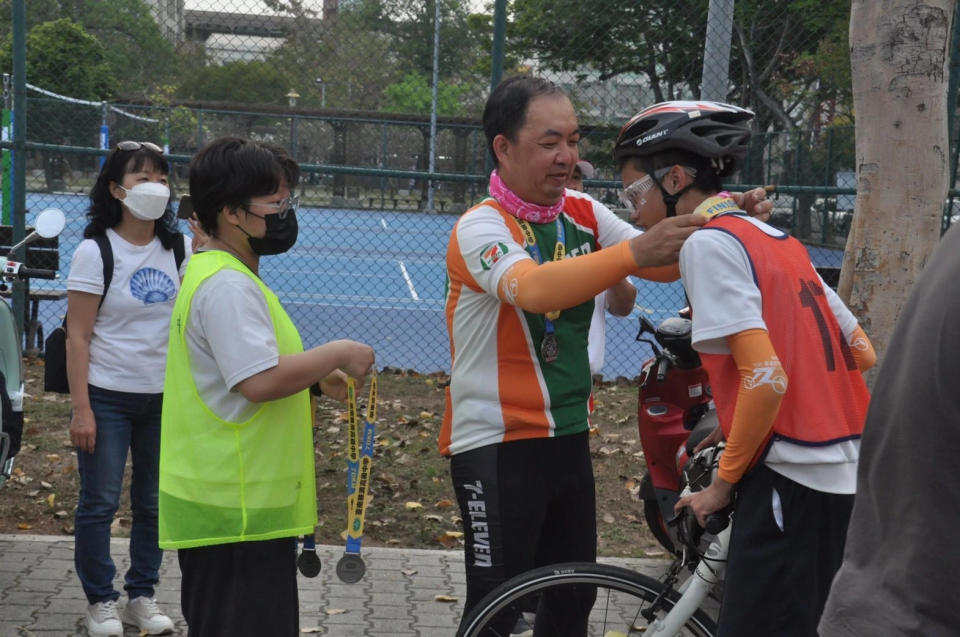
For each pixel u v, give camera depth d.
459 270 2.97
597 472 6.43
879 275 5.04
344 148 28.19
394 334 12.15
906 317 1.64
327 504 5.76
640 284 17.08
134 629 4.11
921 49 4.86
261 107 28.86
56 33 25.11
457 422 3.02
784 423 2.53
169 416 2.74
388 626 4.26
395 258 21.31
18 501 5.61
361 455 2.85
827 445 2.52
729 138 2.68
